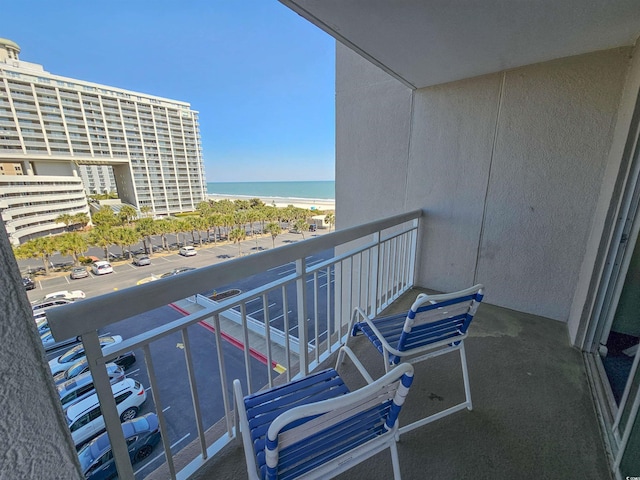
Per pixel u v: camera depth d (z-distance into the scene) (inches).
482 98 96.3
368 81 122.4
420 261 120.3
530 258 97.0
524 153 92.2
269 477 28.3
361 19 59.6
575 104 82.6
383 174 125.1
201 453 48.9
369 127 125.5
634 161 66.8
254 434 36.5
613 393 60.6
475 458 49.6
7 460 16.4
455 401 62.2
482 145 99.0
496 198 99.4
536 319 96.3
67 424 19.8
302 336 63.9
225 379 47.9
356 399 26.8
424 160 112.3
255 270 48.8
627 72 74.7
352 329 64.9
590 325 76.6
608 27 63.3
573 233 88.9
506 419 57.3
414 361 53.9
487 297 107.7
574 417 57.7
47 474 18.5
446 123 104.8
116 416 34.4
